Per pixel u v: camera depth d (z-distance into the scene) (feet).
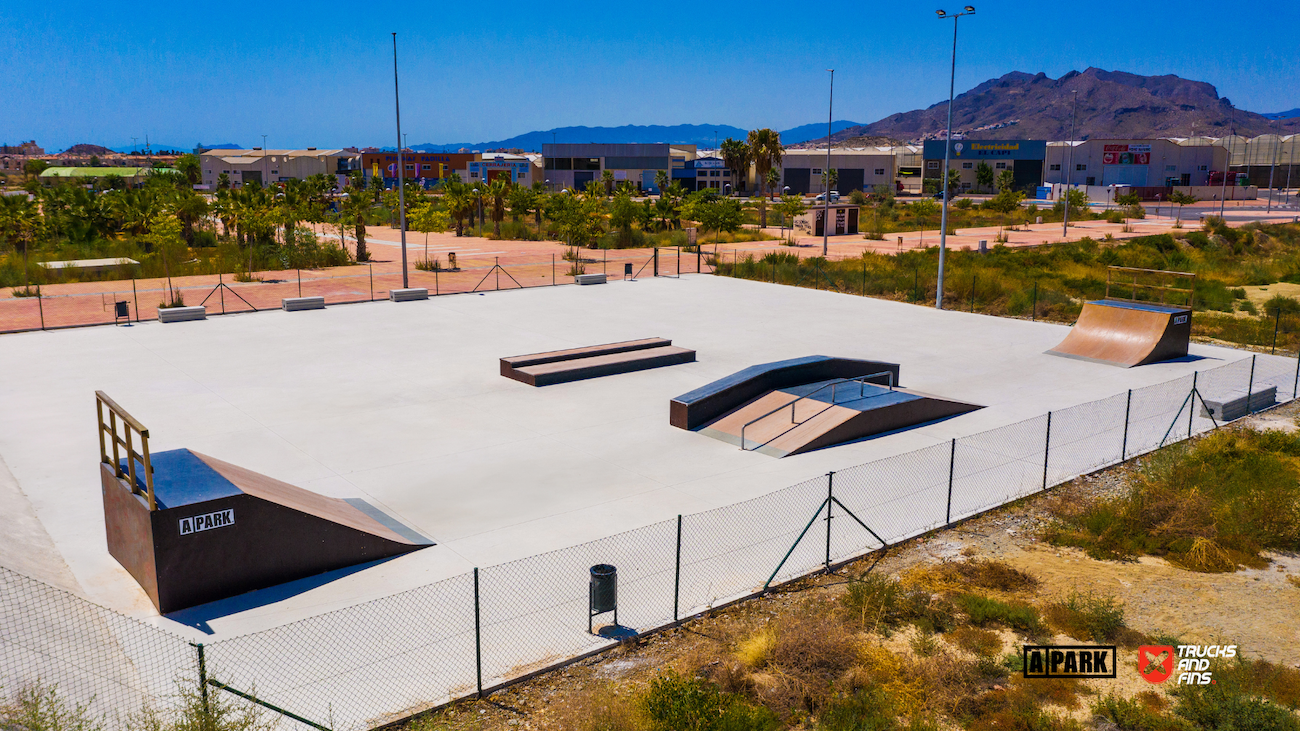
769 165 399.44
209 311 107.65
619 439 56.80
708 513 44.75
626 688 29.45
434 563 38.68
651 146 536.42
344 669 29.94
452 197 232.94
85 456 51.88
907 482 49.96
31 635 29.32
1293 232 240.94
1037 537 43.32
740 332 93.66
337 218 251.39
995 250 184.65
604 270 152.87
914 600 35.06
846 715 27.66
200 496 34.53
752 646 31.24
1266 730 26.35
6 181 631.56
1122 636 32.96
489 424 59.52
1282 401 68.44
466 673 30.04
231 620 33.30
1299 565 40.19
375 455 52.85
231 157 597.11
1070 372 76.74
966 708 28.27
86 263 138.62
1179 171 460.96
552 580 37.19
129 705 26.91
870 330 95.40
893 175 543.80
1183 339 83.61
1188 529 42.11
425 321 98.27
